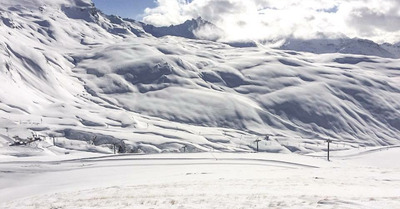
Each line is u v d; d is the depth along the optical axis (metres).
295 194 26.86
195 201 24.52
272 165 82.69
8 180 68.69
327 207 19.67
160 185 38.09
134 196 29.77
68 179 65.81
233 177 46.47
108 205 24.94
